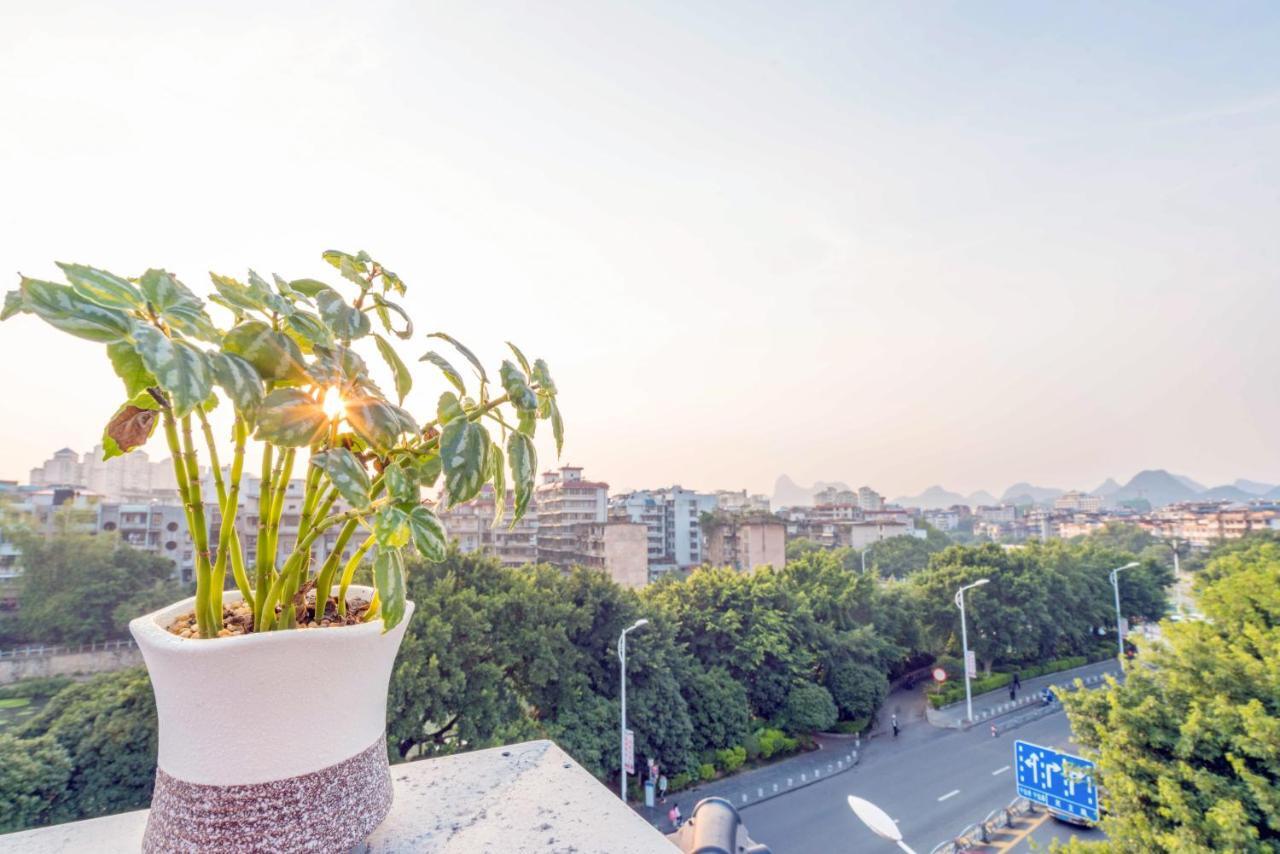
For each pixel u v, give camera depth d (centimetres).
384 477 110
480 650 1462
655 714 1786
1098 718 1066
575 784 140
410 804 129
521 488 114
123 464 4706
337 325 104
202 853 90
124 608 2900
